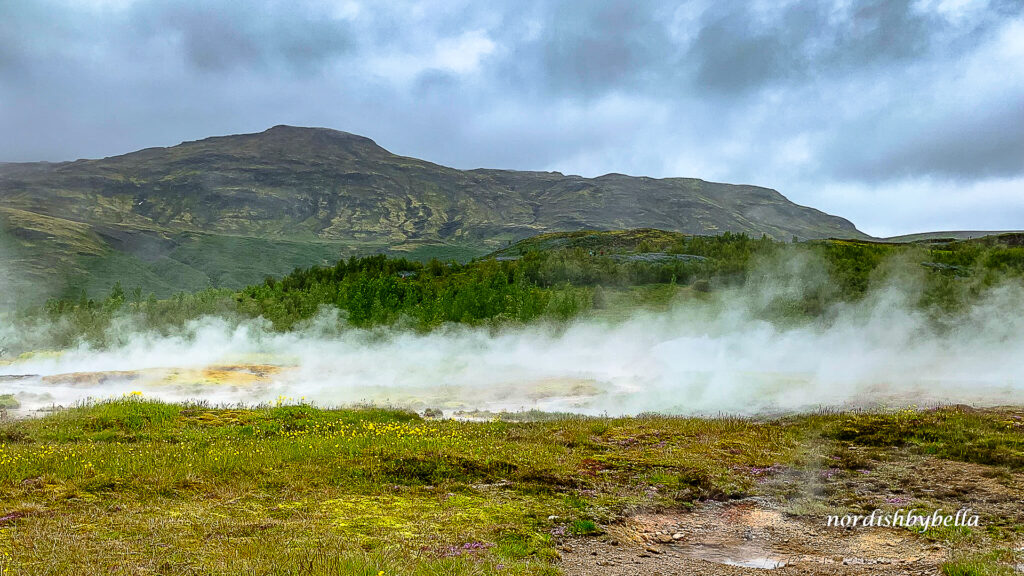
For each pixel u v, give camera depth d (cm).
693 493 1407
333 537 991
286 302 7256
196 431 1961
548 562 973
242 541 968
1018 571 969
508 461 1539
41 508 1126
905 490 1461
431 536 1032
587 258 9806
